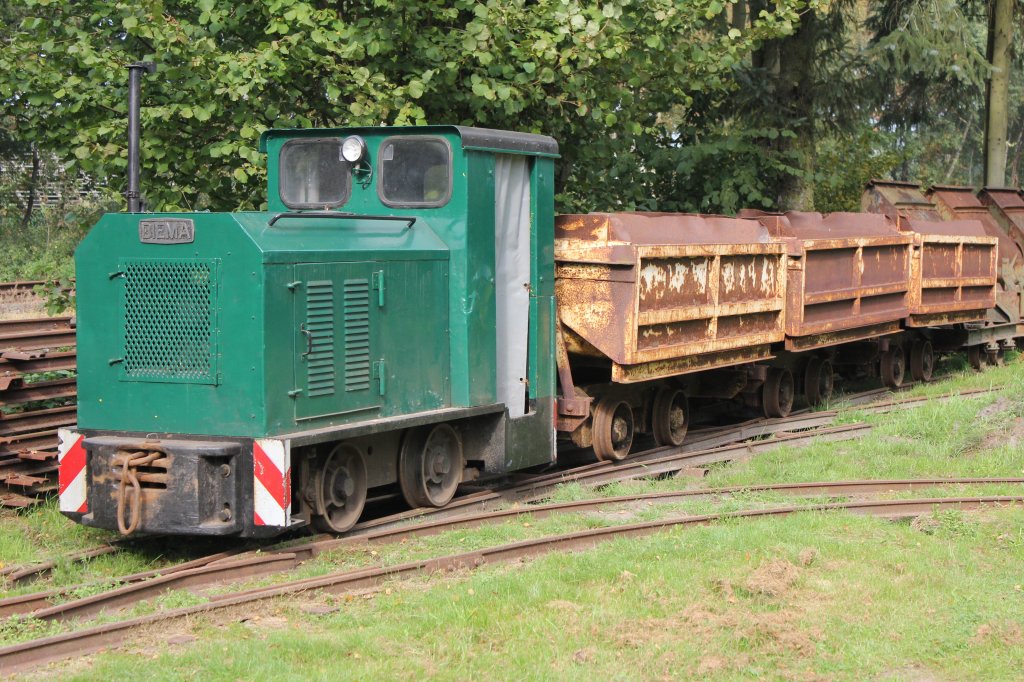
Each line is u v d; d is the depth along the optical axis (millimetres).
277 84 11039
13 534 7867
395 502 9648
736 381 12398
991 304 17094
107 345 7676
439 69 11062
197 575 6766
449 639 5734
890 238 14281
